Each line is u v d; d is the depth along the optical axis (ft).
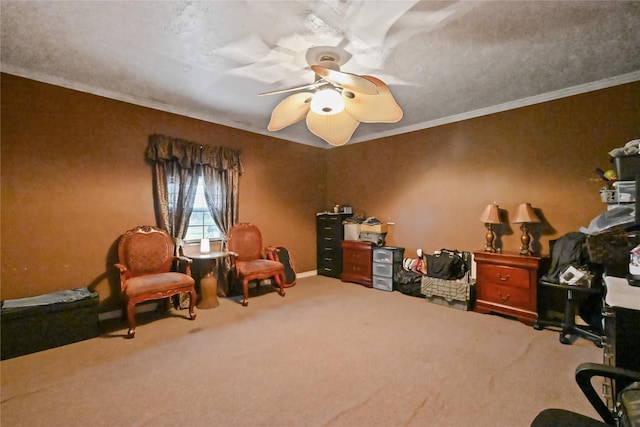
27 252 8.69
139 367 6.83
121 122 10.42
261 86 9.80
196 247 12.30
